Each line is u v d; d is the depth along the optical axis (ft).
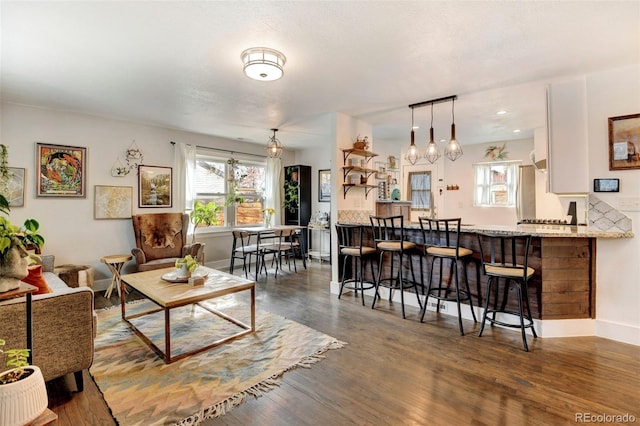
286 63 8.75
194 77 9.78
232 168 19.90
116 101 12.16
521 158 19.35
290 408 6.18
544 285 9.53
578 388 6.84
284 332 9.72
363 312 11.59
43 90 10.93
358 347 8.77
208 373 7.41
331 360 8.05
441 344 8.98
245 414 6.01
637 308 8.99
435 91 11.05
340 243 13.84
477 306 10.90
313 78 9.84
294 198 22.15
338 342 9.04
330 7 6.23
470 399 6.47
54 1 5.99
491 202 20.65
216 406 6.22
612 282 9.30
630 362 7.95
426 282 12.08
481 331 9.59
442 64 8.86
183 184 17.13
